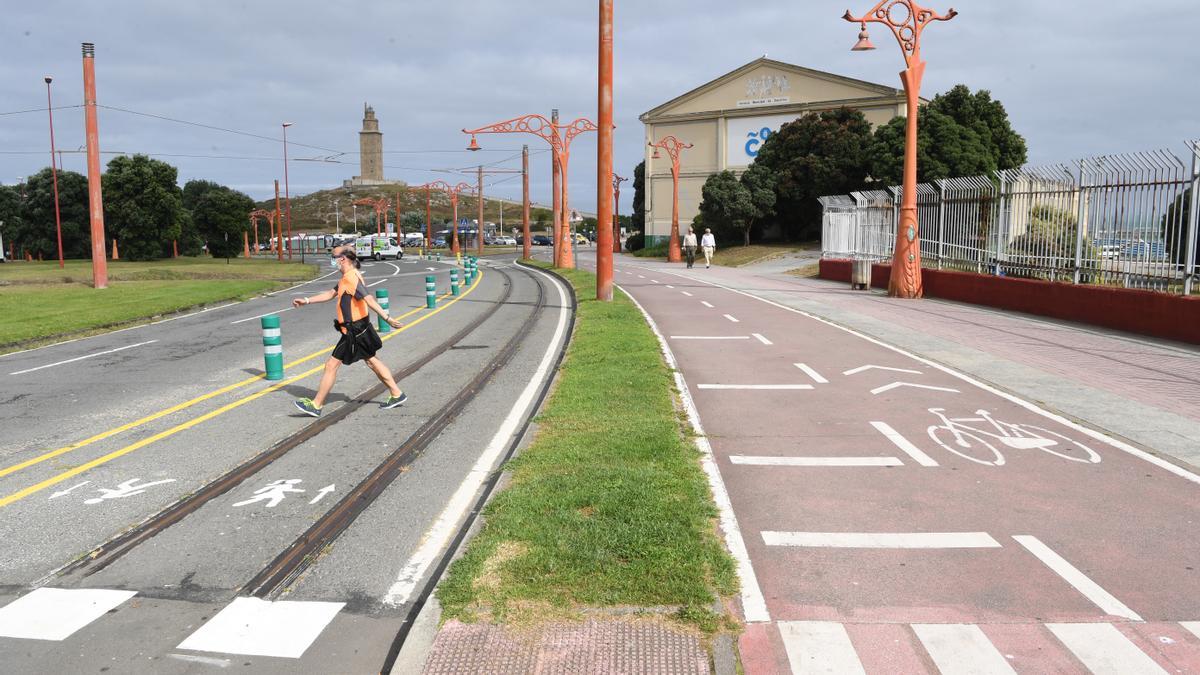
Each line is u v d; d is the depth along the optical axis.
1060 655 3.62
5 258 71.69
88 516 5.68
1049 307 16.84
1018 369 10.79
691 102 67.12
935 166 45.91
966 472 6.31
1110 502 5.61
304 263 65.12
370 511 5.72
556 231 45.19
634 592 4.04
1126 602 4.12
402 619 4.14
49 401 9.80
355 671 3.65
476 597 4.02
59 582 4.61
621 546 4.55
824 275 31.03
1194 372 10.56
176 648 3.87
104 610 4.26
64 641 3.94
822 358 11.77
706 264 41.41
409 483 6.35
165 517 5.64
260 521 5.55
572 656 3.56
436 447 7.41
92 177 28.47
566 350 12.88
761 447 7.04
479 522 5.17
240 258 84.50
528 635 3.71
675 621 3.83
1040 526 5.16
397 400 9.14
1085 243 16.08
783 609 4.04
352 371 11.62
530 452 6.51
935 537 4.98
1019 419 8.02
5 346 14.98
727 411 8.45
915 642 3.72
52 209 71.31
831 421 7.99
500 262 61.78
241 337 16.08
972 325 15.56
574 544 4.57
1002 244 19.08
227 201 88.44
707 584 4.18
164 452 7.34
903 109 59.53
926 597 4.17
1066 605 4.09
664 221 69.62
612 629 3.76
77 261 63.28
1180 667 3.52
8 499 6.06
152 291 27.86
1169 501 5.62
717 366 11.16
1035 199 17.77
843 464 6.53
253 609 4.25
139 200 65.38
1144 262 14.55
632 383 9.41
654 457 6.33
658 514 5.02
